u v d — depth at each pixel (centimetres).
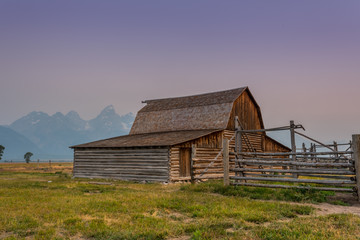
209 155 2545
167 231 694
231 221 799
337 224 750
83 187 1697
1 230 720
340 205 1078
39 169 5088
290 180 1312
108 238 652
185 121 3309
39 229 720
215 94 3494
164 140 2392
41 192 1416
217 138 2706
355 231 688
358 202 1122
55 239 643
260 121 3456
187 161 2381
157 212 922
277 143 3453
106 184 1961
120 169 2453
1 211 923
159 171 2206
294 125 1719
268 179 1378
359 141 1151
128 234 665
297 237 633
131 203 1059
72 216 847
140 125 3725
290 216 873
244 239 633
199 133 2581
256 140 3197
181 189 1570
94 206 1001
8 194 1345
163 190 1587
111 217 855
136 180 2328
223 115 2995
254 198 1229
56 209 960
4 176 2912
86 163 2706
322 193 1249
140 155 2344
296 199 1159
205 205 1009
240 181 1602
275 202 1086
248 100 3344
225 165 1485
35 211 917
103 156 2592
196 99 3600
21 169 5166
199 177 1880
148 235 664
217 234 664
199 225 739
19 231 707
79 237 675
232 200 1112
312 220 794
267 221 819
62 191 1477
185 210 948
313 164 1263
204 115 3177
